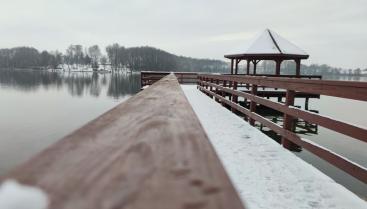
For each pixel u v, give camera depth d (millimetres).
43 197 424
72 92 55156
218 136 4527
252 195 2510
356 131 2561
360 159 6145
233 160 3404
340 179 4316
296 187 2684
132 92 56812
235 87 7789
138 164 601
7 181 469
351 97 2754
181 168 580
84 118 26984
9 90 57219
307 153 5438
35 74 147250
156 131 925
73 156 646
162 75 20984
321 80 3250
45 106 35344
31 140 17984
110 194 455
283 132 4066
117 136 854
